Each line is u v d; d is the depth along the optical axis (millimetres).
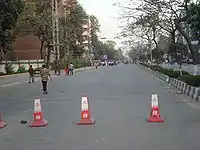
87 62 112375
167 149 8727
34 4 66250
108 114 14711
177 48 37156
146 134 10586
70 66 58094
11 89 31656
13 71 63312
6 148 9273
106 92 25203
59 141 9922
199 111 15352
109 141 9711
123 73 60500
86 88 29500
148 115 14250
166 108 16391
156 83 34531
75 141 9852
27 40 88062
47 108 17453
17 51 87938
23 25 64812
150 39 54406
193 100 19641
